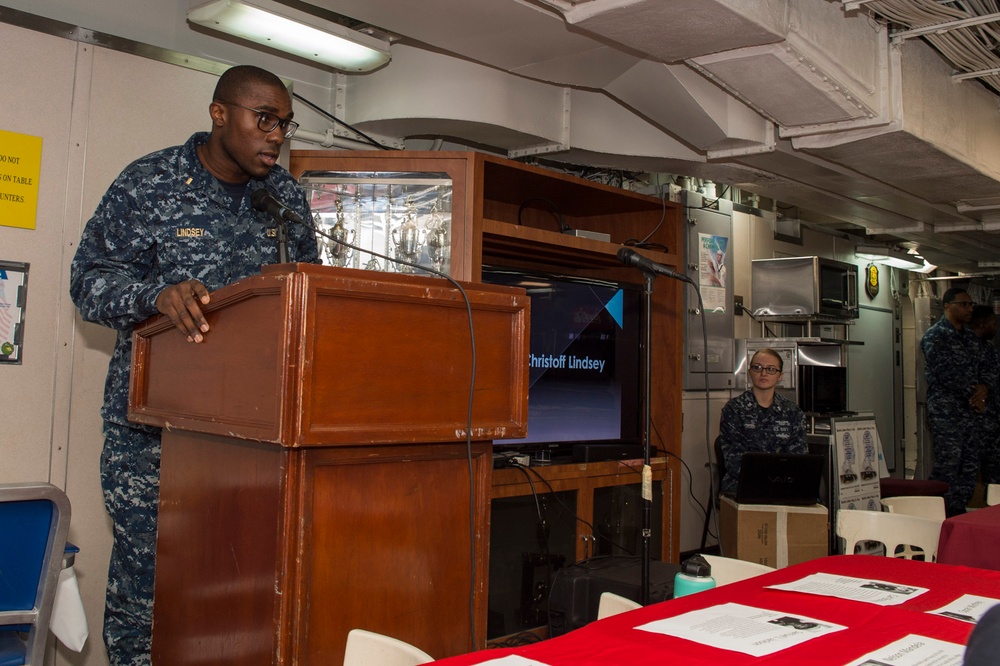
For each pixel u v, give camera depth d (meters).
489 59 3.54
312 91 3.69
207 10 2.94
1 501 1.55
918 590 1.47
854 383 7.88
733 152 4.36
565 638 1.14
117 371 2.07
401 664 1.12
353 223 3.35
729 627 1.19
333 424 1.36
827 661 1.02
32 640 1.62
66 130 2.69
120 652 2.02
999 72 4.23
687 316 5.36
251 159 2.03
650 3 2.72
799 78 3.42
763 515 4.20
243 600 1.43
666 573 3.15
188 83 2.96
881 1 3.29
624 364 4.32
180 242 2.07
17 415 2.59
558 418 4.02
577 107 4.22
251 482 1.43
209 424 1.51
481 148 4.46
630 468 3.96
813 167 4.73
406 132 3.91
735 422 4.62
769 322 6.18
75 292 1.97
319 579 1.38
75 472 2.70
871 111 3.79
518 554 3.48
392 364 1.45
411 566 1.53
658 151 4.45
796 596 1.41
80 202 2.72
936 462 6.54
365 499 1.46
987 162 4.94
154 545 2.04
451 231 3.29
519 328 1.68
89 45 2.74
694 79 3.75
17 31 2.60
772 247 6.55
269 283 1.35
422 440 1.49
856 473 5.06
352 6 3.02
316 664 1.38
